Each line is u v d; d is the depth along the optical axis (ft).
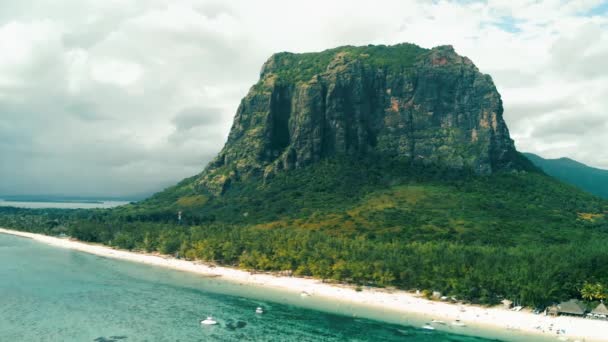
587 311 621.31
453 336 535.60
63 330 515.50
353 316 604.49
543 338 534.37
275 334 526.57
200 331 528.22
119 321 554.05
